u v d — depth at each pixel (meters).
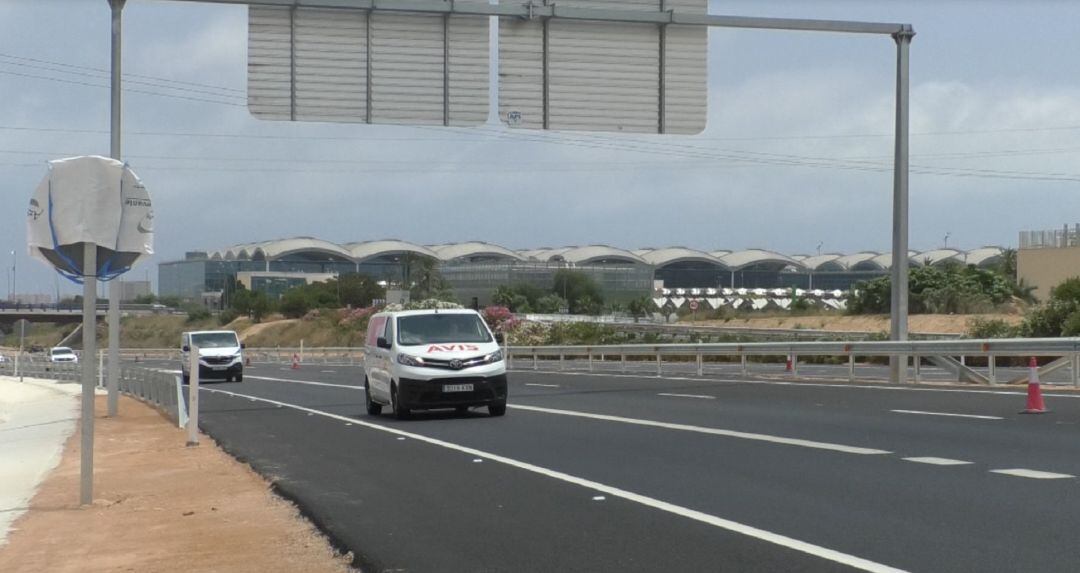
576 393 29.03
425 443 18.17
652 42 25.48
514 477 13.83
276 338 106.06
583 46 25.19
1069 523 9.73
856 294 77.06
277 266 157.12
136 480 15.80
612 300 121.50
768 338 59.19
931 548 8.89
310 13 24.23
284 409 28.06
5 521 12.53
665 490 12.31
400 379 22.36
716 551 9.10
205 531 11.27
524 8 24.48
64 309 120.38
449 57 24.70
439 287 100.38
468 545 9.78
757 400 24.64
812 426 18.50
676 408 23.22
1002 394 23.95
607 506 11.44
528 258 147.50
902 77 28.41
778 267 157.62
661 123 25.48
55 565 9.95
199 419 25.64
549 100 25.02
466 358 22.38
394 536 10.31
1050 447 14.88
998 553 8.65
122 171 12.75
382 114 24.47
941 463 13.55
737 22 25.77
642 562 8.83
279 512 12.20
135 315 137.88
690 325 77.69
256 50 24.03
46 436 25.06
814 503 11.13
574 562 8.93
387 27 24.48
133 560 9.96
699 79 25.64
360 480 14.23
